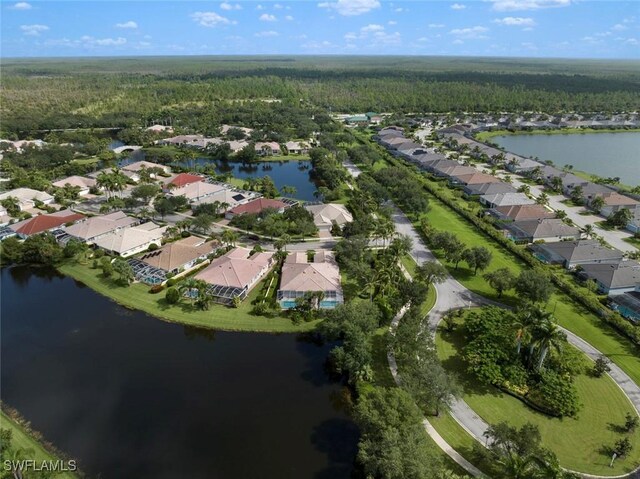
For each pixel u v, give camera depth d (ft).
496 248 456.86
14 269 411.95
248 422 244.01
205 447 228.43
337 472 215.31
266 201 546.26
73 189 600.80
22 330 323.16
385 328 320.29
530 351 263.49
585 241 430.61
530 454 198.90
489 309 317.22
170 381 274.36
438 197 615.57
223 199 569.64
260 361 293.64
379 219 490.90
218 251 430.61
